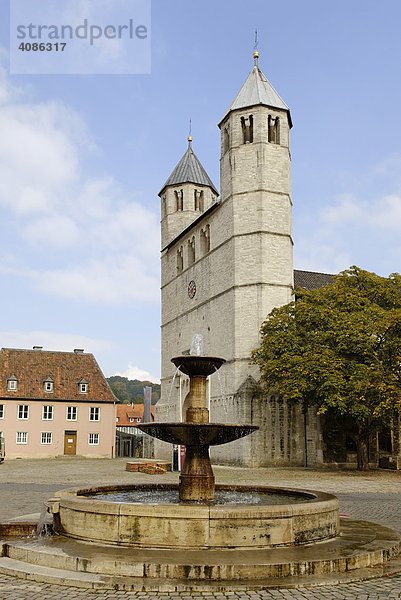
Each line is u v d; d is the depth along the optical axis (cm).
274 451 4456
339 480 3128
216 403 4975
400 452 4459
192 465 1391
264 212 4819
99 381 7219
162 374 6625
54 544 1091
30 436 6669
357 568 1012
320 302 4188
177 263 6350
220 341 5050
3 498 2175
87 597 864
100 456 6875
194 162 6856
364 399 3594
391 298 4178
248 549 1049
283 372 3856
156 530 1055
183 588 898
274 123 5038
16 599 852
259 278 4722
